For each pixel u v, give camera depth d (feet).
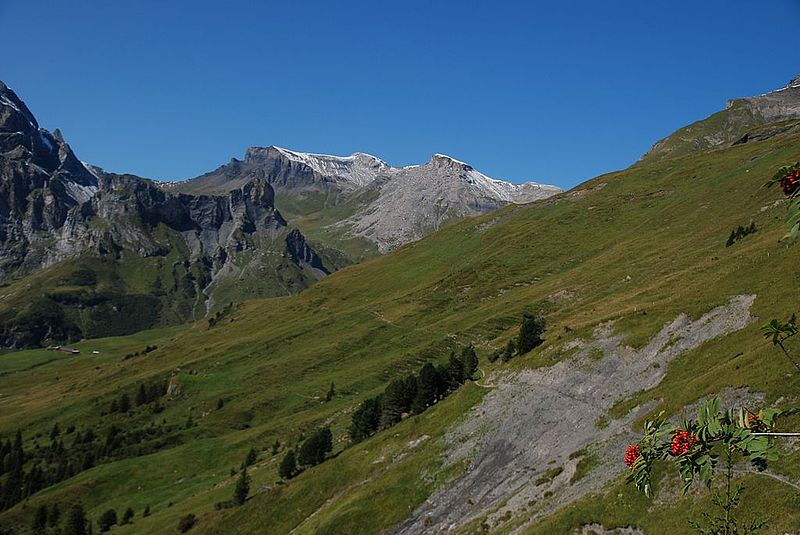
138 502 455.63
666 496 142.51
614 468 179.22
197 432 579.48
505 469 225.97
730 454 50.85
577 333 288.51
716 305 251.39
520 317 549.95
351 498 255.50
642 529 137.59
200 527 320.91
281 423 538.88
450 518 213.05
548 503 181.16
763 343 191.72
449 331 612.29
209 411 633.61
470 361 343.05
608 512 149.59
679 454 35.01
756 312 226.17
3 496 533.55
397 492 241.76
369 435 348.38
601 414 226.38
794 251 256.11
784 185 31.32
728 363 194.29
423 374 337.31
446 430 274.57
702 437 34.73
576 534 150.82
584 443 211.82
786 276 238.07
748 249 320.91
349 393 554.05
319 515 263.08
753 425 33.83
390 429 323.57
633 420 206.08
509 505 195.83
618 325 276.62
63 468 557.74
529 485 202.08
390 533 222.28
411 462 258.78
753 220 412.77
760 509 115.75
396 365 572.10
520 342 319.27
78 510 418.51
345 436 396.16
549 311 526.98
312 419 509.35
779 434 32.50
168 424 623.36
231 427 580.71
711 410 34.53
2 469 593.01
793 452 125.80
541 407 251.60
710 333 237.25
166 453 536.42
